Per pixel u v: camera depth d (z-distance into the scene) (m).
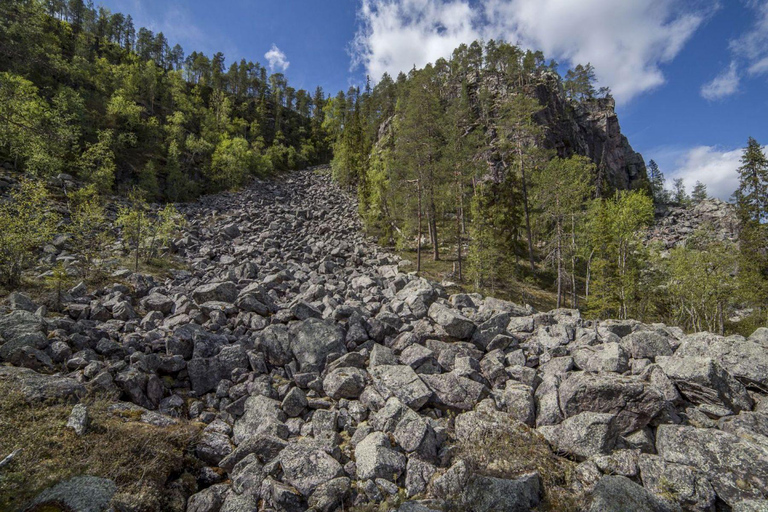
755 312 34.81
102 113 56.81
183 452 7.24
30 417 6.40
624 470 6.88
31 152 30.69
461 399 9.47
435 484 6.60
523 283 37.72
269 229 38.97
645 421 7.83
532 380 10.08
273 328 12.12
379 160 55.84
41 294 12.70
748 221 41.97
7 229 13.52
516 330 13.44
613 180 86.62
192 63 121.12
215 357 10.46
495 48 89.56
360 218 50.97
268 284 19.03
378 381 9.89
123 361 8.92
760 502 5.81
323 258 30.81
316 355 11.41
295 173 91.94
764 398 8.47
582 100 100.94
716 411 8.30
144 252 23.52
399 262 36.16
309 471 6.81
